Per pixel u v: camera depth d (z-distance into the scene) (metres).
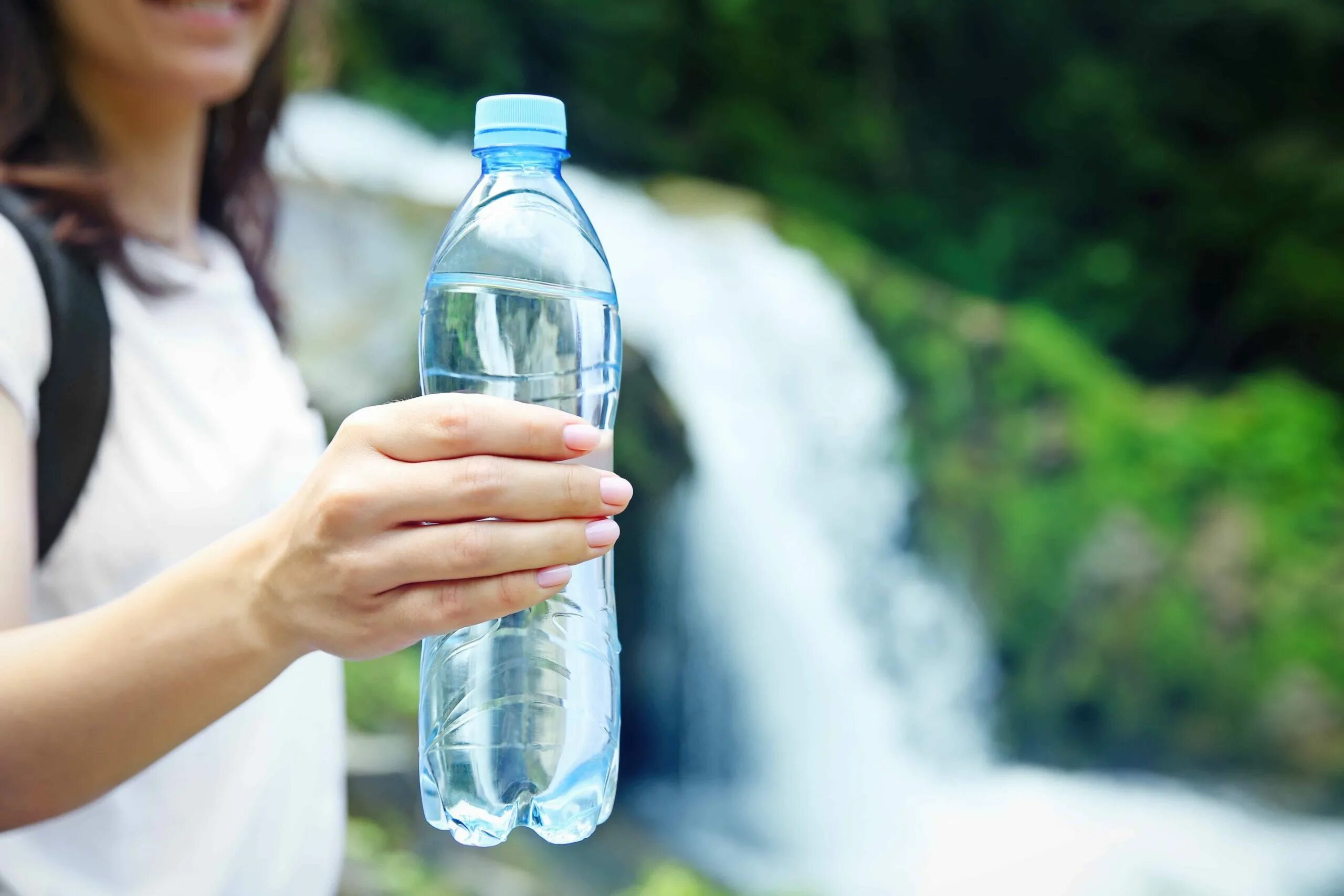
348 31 8.70
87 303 1.12
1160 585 7.18
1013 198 11.44
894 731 6.57
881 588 6.76
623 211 7.22
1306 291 10.27
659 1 10.40
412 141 7.91
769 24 10.82
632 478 5.80
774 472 6.50
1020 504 7.17
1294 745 6.95
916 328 7.43
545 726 1.06
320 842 1.30
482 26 9.67
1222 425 7.73
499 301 1.05
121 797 1.16
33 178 1.14
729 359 6.54
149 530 1.15
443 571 0.83
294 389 1.40
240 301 1.38
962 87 11.70
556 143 1.05
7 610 0.99
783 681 6.32
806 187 10.70
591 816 1.07
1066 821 6.29
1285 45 11.05
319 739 1.32
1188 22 11.12
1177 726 7.07
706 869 5.26
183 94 1.29
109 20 1.22
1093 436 7.39
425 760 1.07
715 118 10.73
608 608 1.08
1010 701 7.00
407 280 5.21
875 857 5.88
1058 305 10.85
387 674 4.37
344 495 0.83
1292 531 7.42
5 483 1.02
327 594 0.85
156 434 1.19
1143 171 11.21
